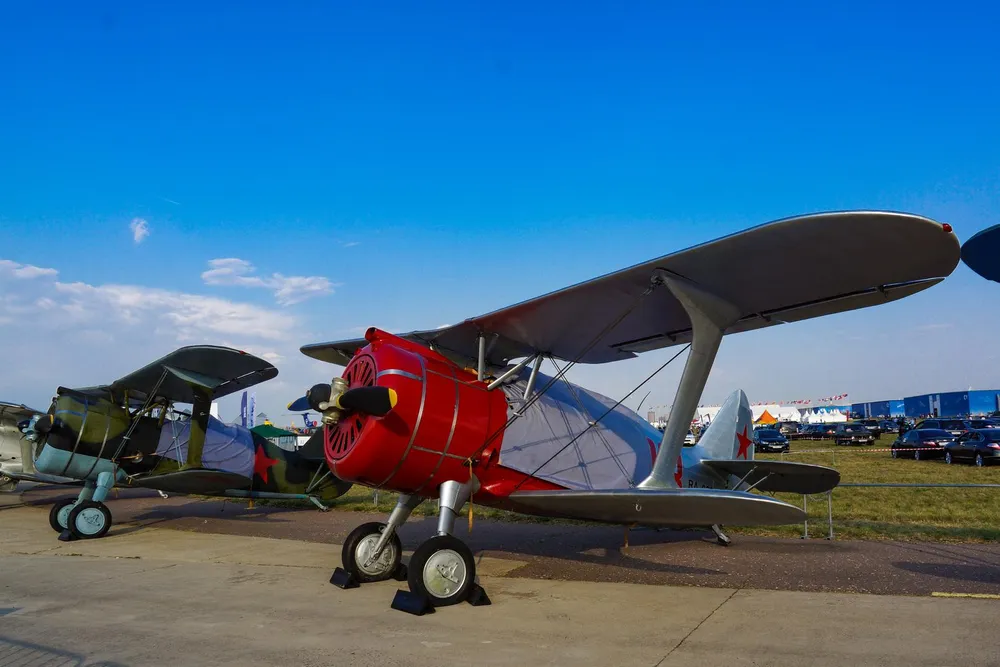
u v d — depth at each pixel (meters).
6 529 11.43
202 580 7.05
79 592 6.46
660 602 5.92
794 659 4.28
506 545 9.20
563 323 7.11
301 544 9.62
